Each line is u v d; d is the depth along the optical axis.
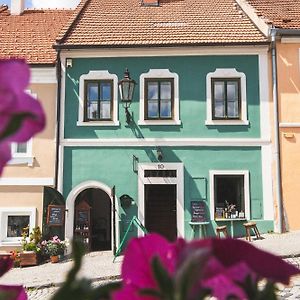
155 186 14.61
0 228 14.28
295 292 7.65
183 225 14.17
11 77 0.62
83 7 17.39
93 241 16.19
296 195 14.23
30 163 14.58
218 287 0.68
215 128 14.62
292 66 14.65
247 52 14.78
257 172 14.41
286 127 14.49
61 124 14.68
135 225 14.20
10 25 18.02
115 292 0.76
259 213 14.20
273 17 16.16
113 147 14.58
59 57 14.85
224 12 17.12
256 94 14.68
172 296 0.61
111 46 14.70
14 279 10.37
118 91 14.76
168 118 14.67
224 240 0.69
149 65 14.85
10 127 0.60
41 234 13.72
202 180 14.37
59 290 0.66
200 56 14.85
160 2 18.00
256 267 0.68
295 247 11.45
